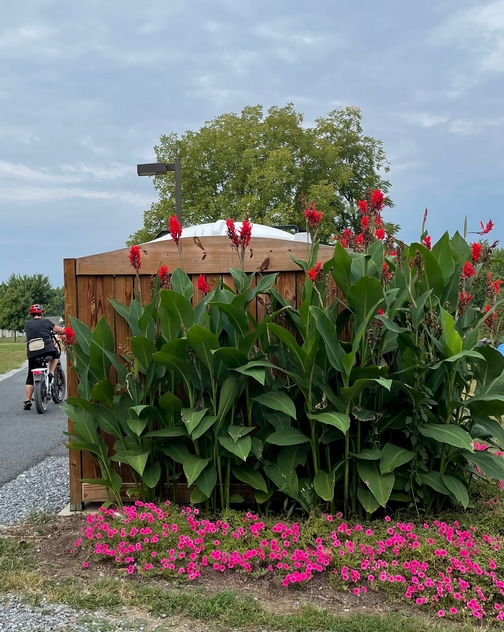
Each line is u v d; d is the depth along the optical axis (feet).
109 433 12.82
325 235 72.84
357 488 11.81
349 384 11.55
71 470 13.67
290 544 10.41
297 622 8.32
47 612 8.68
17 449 20.98
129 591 9.32
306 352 11.32
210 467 12.05
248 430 11.51
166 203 80.74
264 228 20.71
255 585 9.66
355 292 11.09
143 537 10.77
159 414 12.41
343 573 9.48
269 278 12.16
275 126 83.35
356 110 89.92
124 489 13.57
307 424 13.00
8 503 14.56
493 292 12.10
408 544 10.16
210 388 12.49
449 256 12.00
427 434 10.77
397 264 12.37
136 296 12.87
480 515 11.64
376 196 11.95
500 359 11.40
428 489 11.87
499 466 11.16
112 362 12.35
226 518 11.49
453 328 10.44
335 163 83.66
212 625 8.39
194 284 13.64
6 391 39.24
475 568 9.37
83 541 11.10
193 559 10.15
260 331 11.54
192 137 82.48
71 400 12.02
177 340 11.48
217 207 77.61
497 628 8.39
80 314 13.65
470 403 11.09
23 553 11.04
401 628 8.18
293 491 11.71
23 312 161.79
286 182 76.48
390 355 12.62
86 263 13.60
